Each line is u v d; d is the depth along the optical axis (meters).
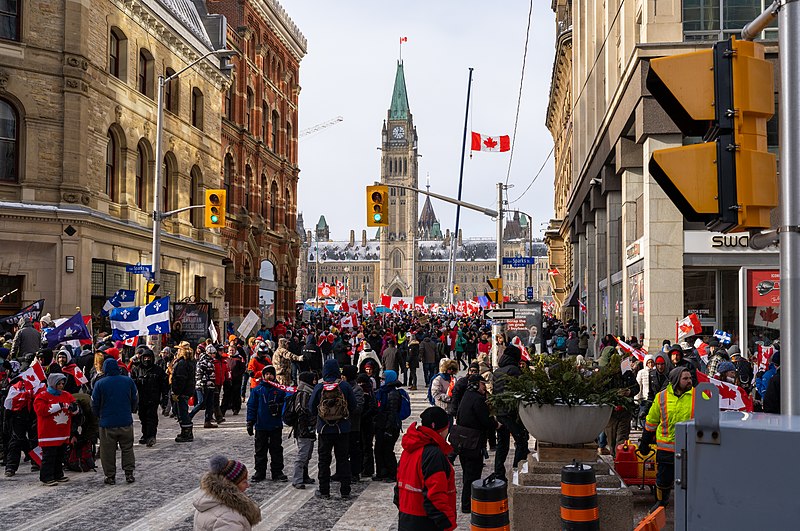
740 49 4.88
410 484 6.98
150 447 16.75
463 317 74.00
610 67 30.31
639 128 22.91
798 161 4.79
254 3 50.47
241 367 22.44
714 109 4.90
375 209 26.69
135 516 10.70
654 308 22.70
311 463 15.24
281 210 57.50
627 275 27.38
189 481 13.11
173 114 37.19
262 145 52.22
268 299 54.69
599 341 37.22
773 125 21.06
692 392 9.75
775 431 3.60
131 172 33.06
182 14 40.22
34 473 14.20
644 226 23.53
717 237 22.73
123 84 32.31
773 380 11.67
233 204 47.88
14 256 27.58
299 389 12.71
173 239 36.28
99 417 12.97
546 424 8.73
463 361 39.56
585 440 8.79
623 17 25.98
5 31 27.72
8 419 14.15
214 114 42.62
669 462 9.79
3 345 18.70
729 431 3.70
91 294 30.02
